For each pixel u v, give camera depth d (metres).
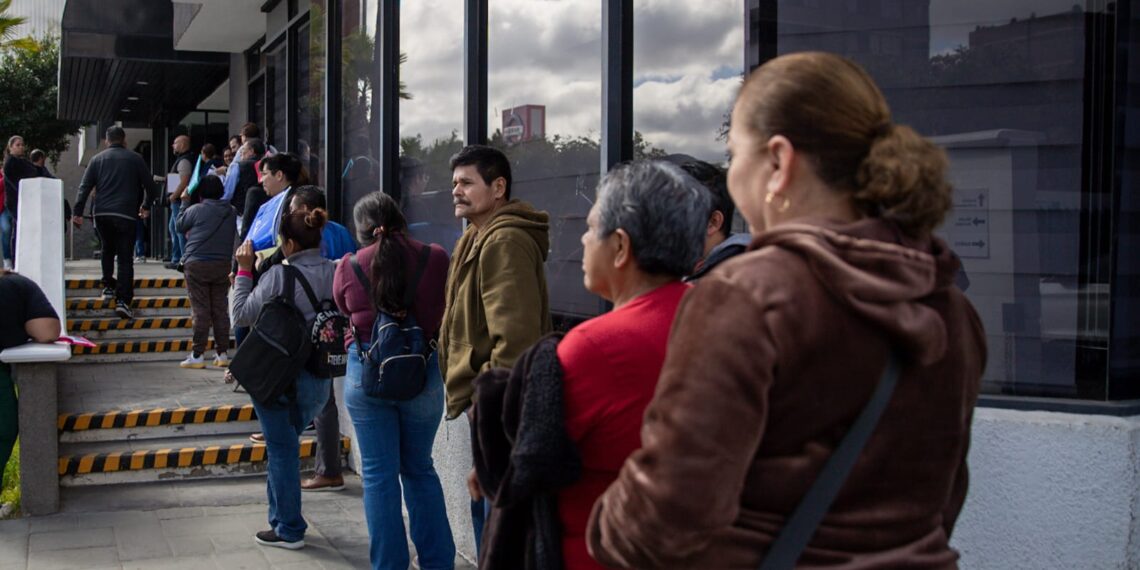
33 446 5.52
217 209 8.68
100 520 5.45
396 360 3.99
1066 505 2.61
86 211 19.20
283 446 4.92
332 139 8.40
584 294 4.62
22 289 5.59
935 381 1.40
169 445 6.55
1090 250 2.84
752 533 1.38
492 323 3.54
